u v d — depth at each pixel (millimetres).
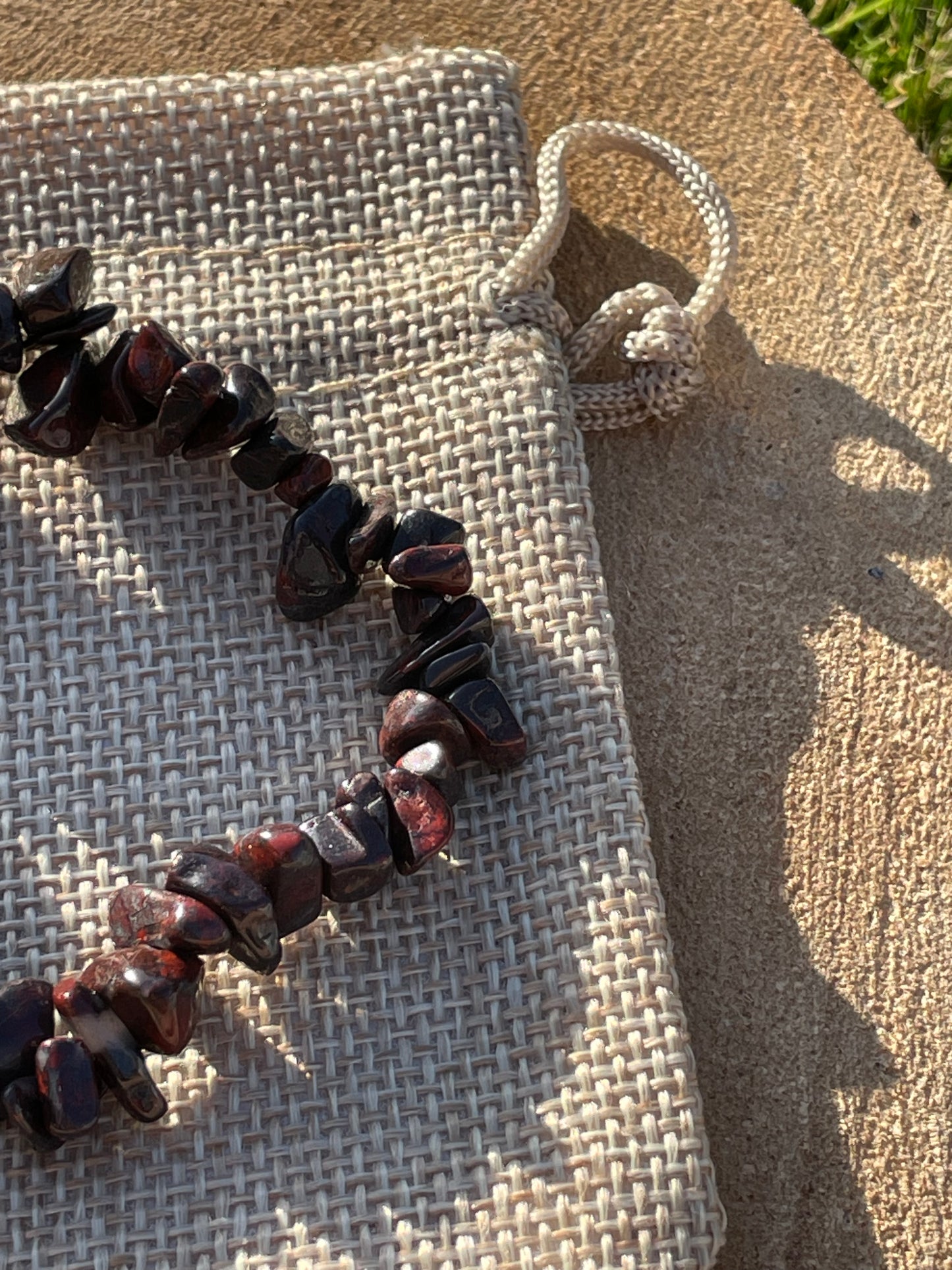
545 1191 106
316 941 113
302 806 116
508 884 114
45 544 121
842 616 130
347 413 126
